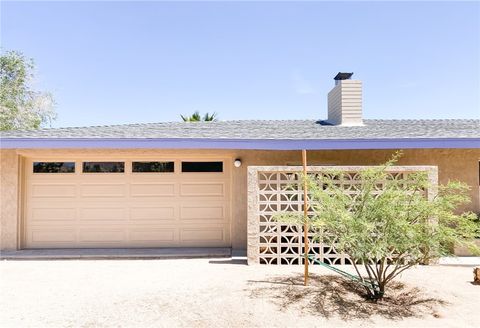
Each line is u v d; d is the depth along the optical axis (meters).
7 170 9.45
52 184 9.83
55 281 6.82
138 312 5.07
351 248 5.53
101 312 5.09
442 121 13.27
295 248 8.64
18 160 9.51
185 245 9.91
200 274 7.16
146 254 8.99
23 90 26.30
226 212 10.00
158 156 9.88
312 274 7.03
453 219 5.60
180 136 9.16
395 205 5.35
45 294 6.00
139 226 9.87
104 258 8.88
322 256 7.66
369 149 9.66
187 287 6.23
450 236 5.23
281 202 7.73
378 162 9.95
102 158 9.88
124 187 9.90
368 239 5.27
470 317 5.02
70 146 8.80
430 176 7.58
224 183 10.03
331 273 7.12
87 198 9.84
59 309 5.25
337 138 8.86
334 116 13.02
